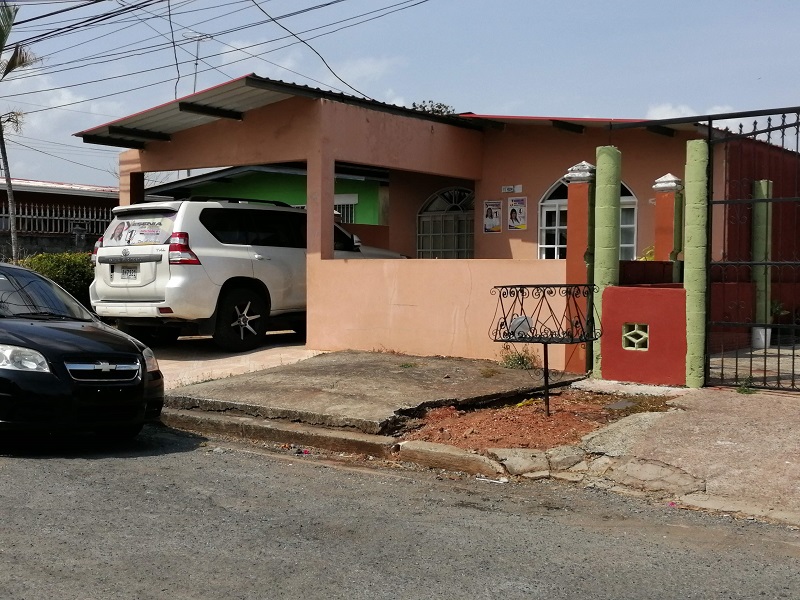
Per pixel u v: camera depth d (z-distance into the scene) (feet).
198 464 23.25
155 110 42.01
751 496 19.74
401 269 38.27
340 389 30.30
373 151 42.93
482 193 50.11
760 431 23.58
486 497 20.35
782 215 42.50
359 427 26.17
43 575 14.34
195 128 45.85
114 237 41.73
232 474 22.13
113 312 40.75
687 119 29.14
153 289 39.52
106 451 24.64
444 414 27.43
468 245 52.80
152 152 48.32
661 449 22.63
